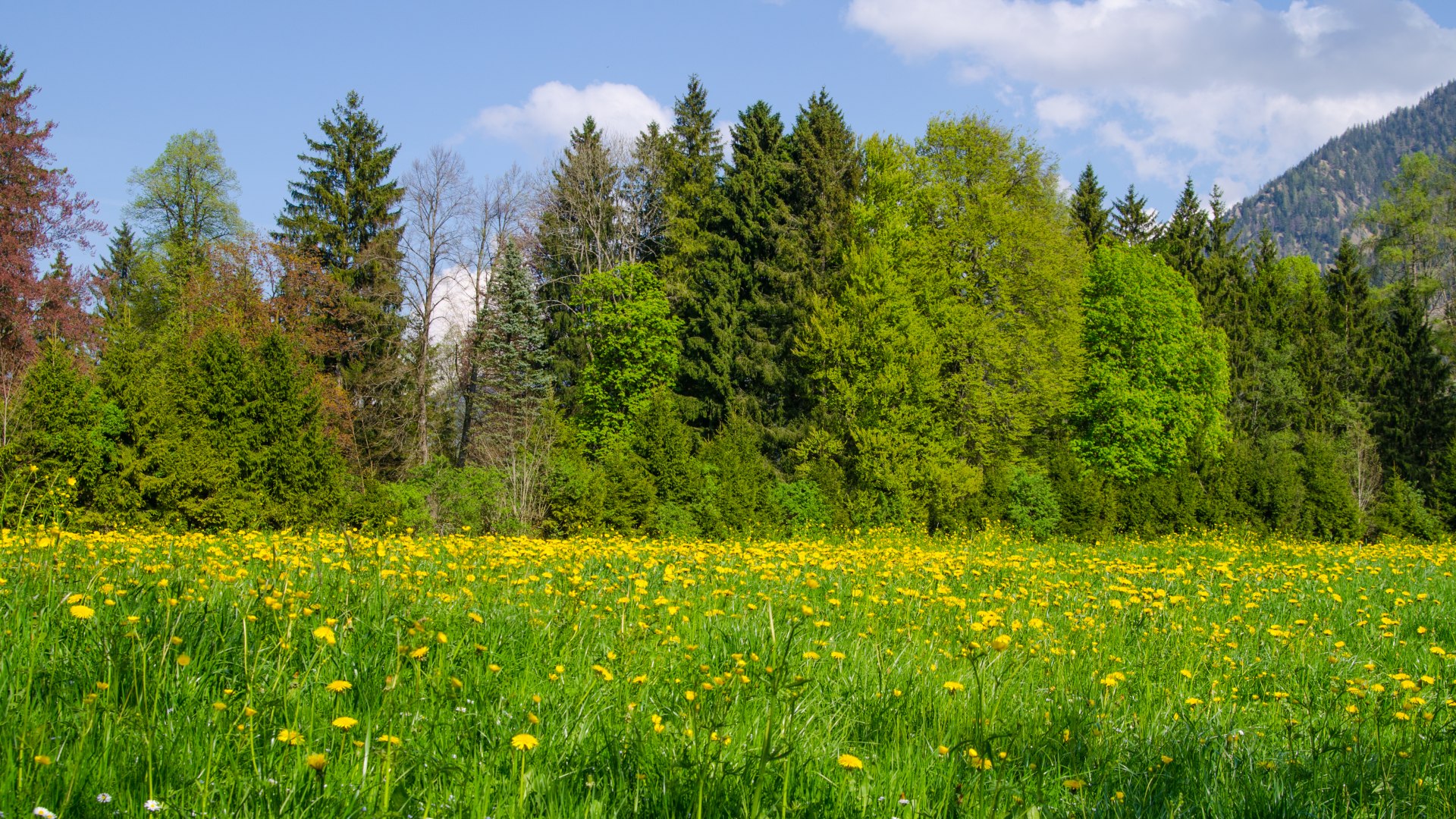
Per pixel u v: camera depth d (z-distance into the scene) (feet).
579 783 9.96
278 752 9.79
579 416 119.55
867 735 12.94
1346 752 12.50
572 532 75.15
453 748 10.82
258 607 14.46
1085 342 111.96
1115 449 106.22
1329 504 97.50
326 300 113.39
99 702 9.95
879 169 106.63
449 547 34.96
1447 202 166.50
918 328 94.79
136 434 61.98
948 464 90.58
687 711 12.15
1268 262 180.65
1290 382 143.74
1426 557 54.85
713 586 26.55
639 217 138.00
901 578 29.86
